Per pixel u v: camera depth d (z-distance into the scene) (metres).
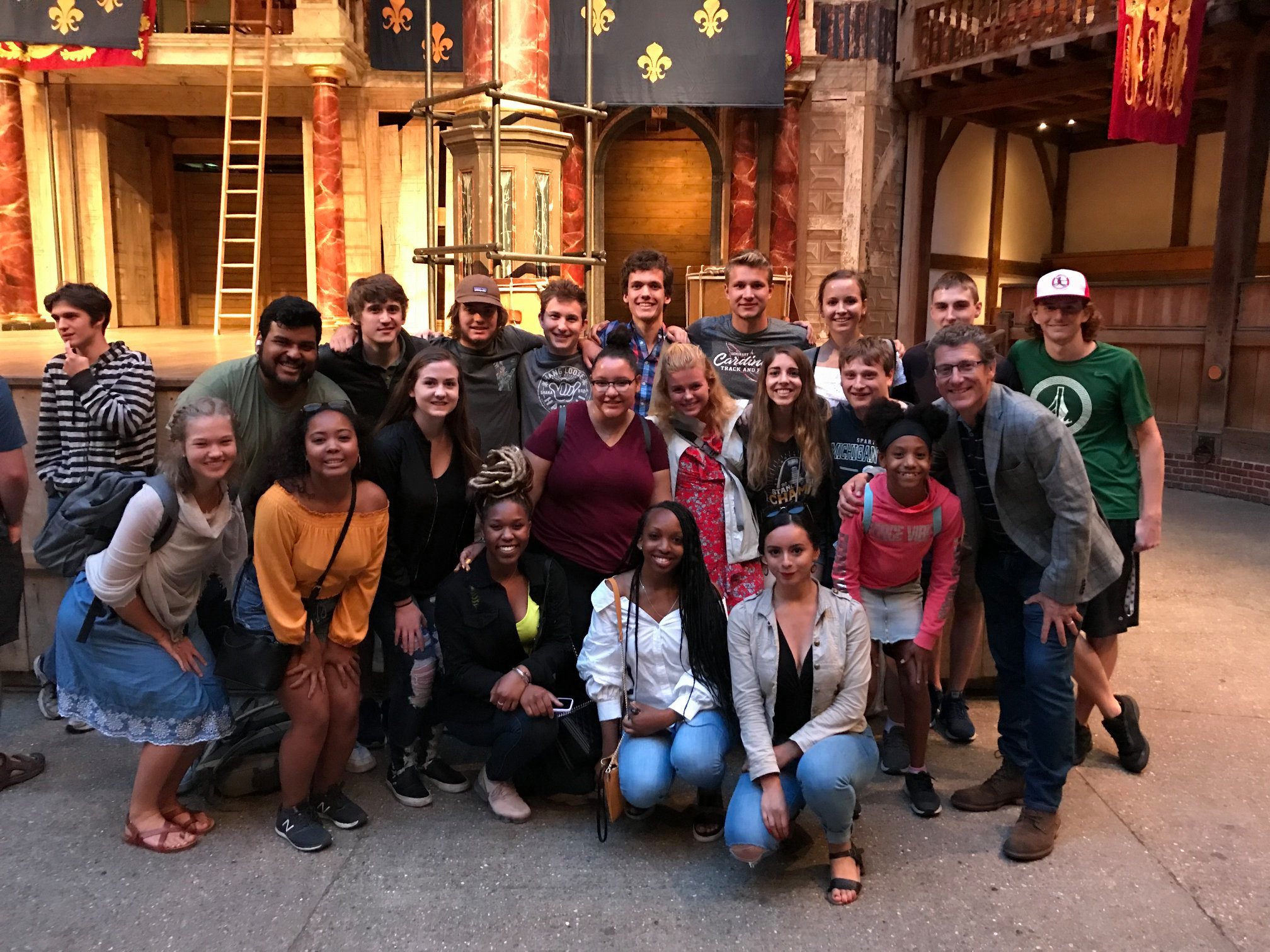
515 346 3.68
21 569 3.16
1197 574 5.85
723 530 3.18
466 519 3.12
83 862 2.65
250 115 10.42
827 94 10.63
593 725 2.96
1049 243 13.45
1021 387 3.33
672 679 2.83
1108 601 3.18
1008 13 9.56
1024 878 2.61
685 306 12.40
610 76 8.63
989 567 3.00
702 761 2.69
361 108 10.25
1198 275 11.84
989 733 3.59
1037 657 2.72
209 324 12.00
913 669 2.92
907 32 10.63
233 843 2.76
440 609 2.91
